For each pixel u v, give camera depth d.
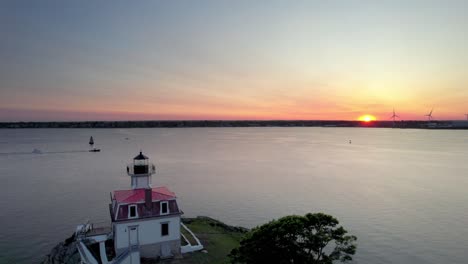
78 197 86.94
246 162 155.12
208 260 40.88
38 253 52.97
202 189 96.12
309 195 88.88
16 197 86.88
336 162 155.00
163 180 108.94
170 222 41.97
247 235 31.22
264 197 86.94
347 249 30.92
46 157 175.25
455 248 53.94
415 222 66.06
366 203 80.38
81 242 42.34
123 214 40.06
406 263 48.62
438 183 103.44
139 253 38.69
